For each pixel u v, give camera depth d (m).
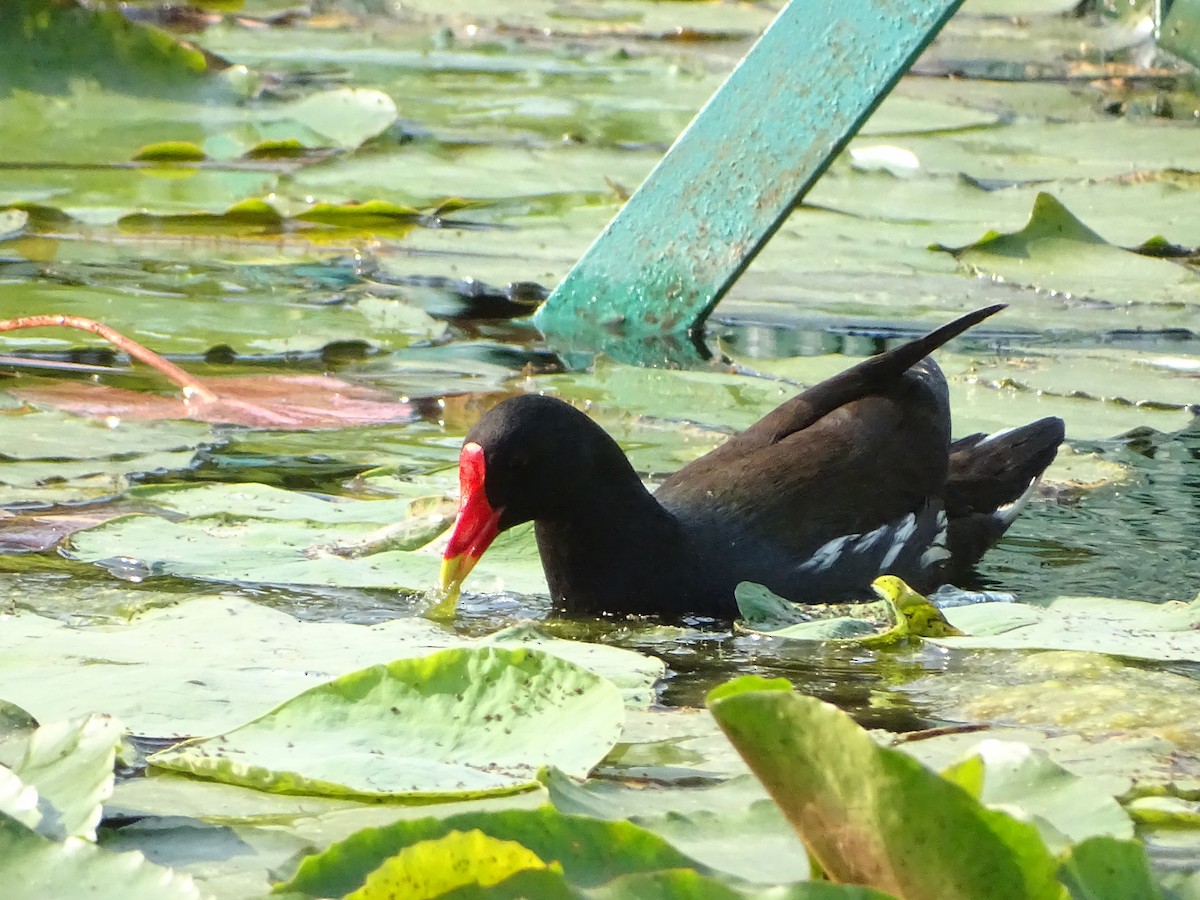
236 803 4.63
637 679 5.82
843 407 8.05
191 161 15.39
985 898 3.42
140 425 8.78
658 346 11.22
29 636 6.03
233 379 9.71
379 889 3.53
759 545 7.49
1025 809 4.38
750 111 11.36
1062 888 3.37
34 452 8.27
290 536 7.53
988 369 10.63
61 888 3.82
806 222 14.33
